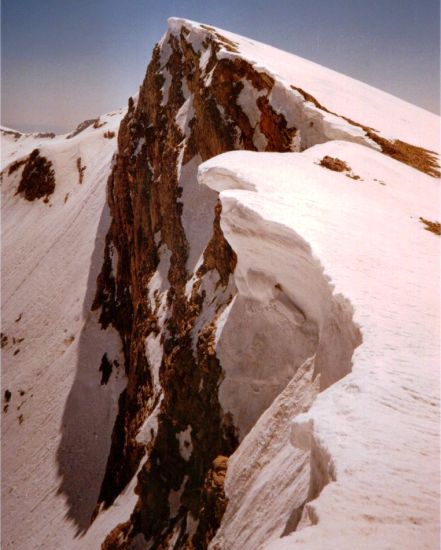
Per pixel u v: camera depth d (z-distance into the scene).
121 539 18.41
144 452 23.75
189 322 22.02
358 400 5.50
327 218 12.31
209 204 30.20
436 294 8.76
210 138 30.14
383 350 6.63
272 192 13.94
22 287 55.81
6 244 67.88
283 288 12.60
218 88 29.41
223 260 21.77
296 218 11.86
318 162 18.55
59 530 28.33
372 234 11.76
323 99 28.00
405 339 6.96
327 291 9.38
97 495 30.00
